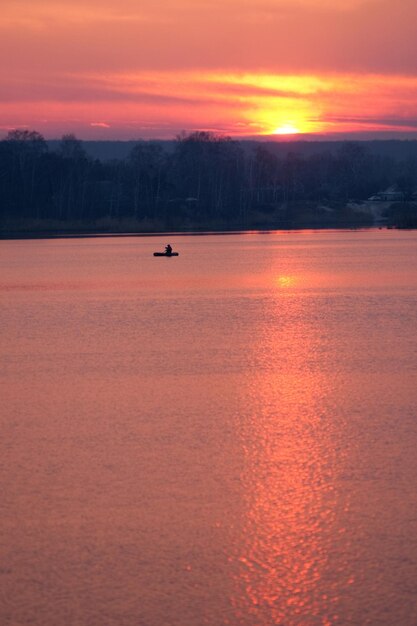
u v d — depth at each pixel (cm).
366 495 4384
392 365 7919
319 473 4741
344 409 6228
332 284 16050
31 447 5275
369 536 3891
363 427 5700
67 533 3931
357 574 3559
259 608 3322
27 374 7706
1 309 12800
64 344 9406
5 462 4969
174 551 3753
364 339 9481
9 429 5722
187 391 6919
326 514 4141
